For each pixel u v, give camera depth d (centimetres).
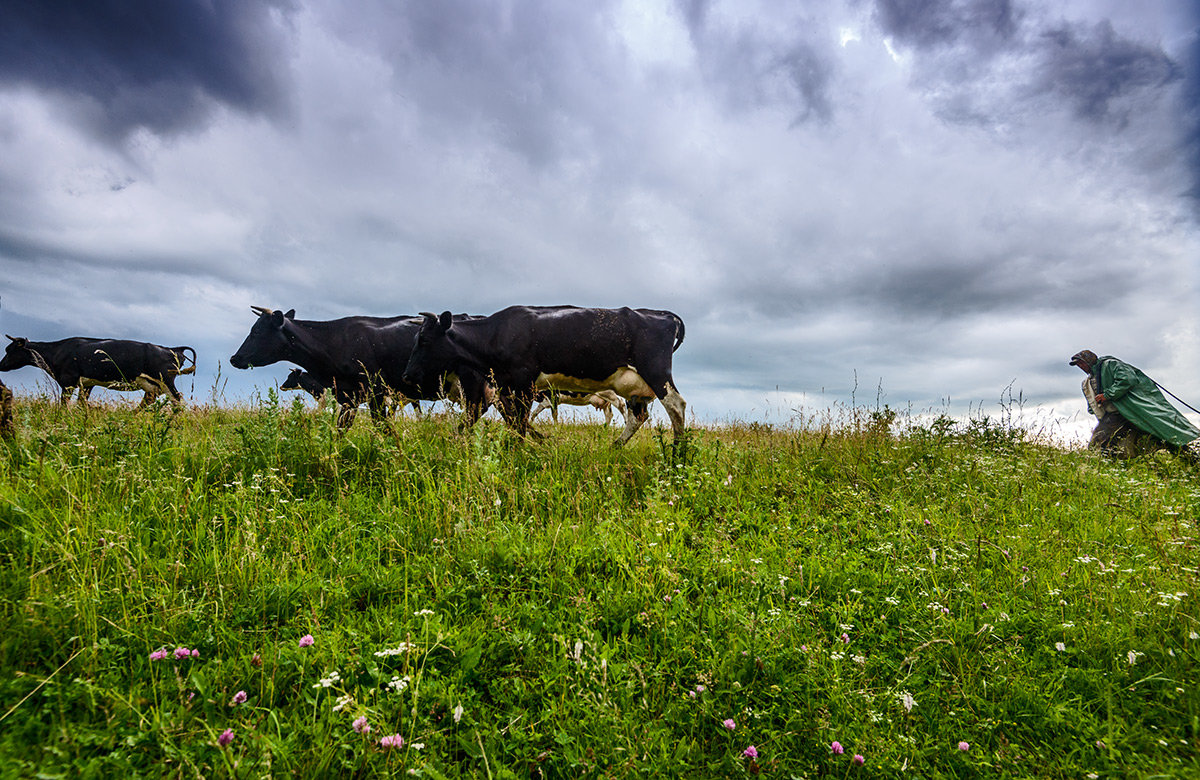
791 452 768
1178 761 248
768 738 261
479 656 295
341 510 482
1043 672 317
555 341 835
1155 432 958
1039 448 886
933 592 387
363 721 220
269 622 322
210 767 216
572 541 436
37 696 245
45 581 319
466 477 525
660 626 334
